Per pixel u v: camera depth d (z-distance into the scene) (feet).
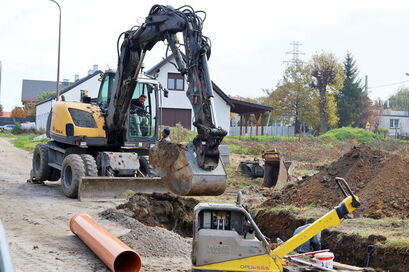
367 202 38.04
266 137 126.82
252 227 21.94
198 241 21.34
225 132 28.35
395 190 37.86
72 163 46.21
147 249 29.17
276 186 57.11
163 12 35.63
